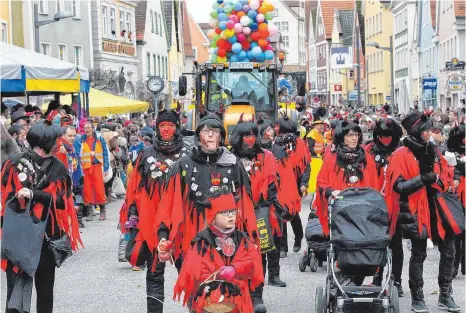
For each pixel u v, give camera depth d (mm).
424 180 9547
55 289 11555
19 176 8219
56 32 50500
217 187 7816
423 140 9719
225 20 23438
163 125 9125
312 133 19797
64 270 12977
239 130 9859
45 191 8289
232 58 23500
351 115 33031
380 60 90188
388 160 10656
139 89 59156
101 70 48531
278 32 23734
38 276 8430
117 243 15609
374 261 8508
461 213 9891
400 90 81625
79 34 53719
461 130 11047
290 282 11727
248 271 7289
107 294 11180
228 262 7262
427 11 66812
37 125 8289
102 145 18562
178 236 8016
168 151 9141
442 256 10039
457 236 11906
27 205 8172
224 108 23094
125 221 9258
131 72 60688
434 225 9859
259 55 23406
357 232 8547
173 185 7969
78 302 10719
